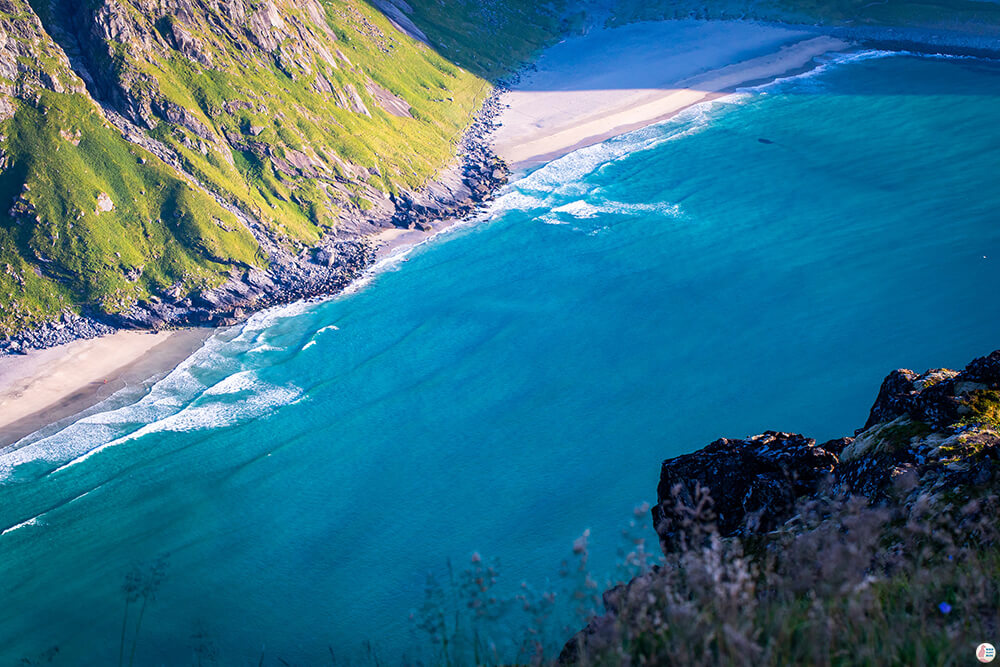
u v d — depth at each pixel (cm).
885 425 1967
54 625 5231
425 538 5838
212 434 7025
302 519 6134
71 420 7194
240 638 5038
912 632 839
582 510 5906
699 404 7000
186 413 7269
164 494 6400
